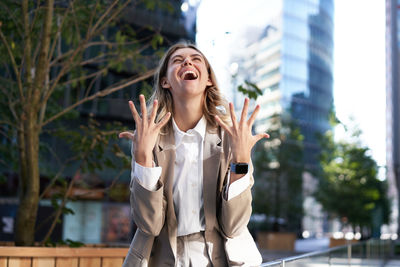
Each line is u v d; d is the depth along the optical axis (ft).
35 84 14.39
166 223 5.60
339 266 20.97
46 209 38.70
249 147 5.34
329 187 79.87
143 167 5.21
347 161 78.84
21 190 14.60
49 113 17.83
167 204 5.56
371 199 78.59
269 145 81.61
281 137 81.92
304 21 209.67
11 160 17.81
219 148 5.71
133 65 16.14
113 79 37.81
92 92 43.93
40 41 14.82
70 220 64.44
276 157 81.51
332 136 81.87
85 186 17.22
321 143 82.17
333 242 75.92
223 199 5.28
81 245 14.49
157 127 5.28
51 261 11.88
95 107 57.72
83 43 14.60
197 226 5.57
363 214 76.95
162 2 17.01
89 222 66.28
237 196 5.24
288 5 204.74
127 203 69.97
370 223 78.48
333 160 80.74
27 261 11.63
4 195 55.52
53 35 14.79
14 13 15.21
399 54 93.40
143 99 5.24
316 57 211.61
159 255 5.66
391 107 93.50
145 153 5.24
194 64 5.80
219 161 5.63
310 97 203.10
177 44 6.28
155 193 5.20
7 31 15.35
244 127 5.34
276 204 80.59
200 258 5.54
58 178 15.75
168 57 6.25
